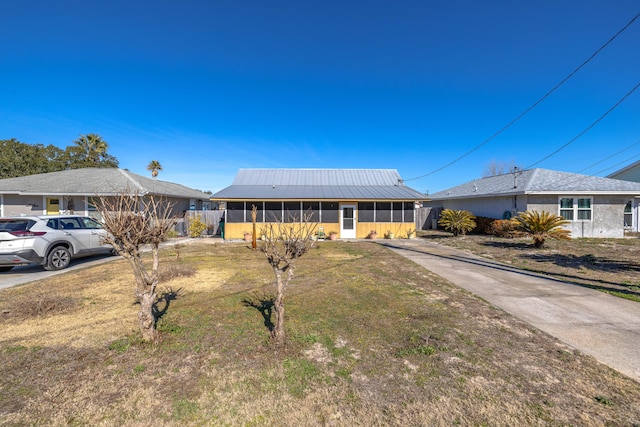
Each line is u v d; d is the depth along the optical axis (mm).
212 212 19578
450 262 9648
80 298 5645
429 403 2664
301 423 2418
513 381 3014
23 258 7539
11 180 17922
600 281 7152
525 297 5863
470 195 21266
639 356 3539
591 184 16797
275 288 6410
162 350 3590
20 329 4215
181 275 7496
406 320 4625
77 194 15953
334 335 4055
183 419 2457
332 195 16844
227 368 3211
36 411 2543
